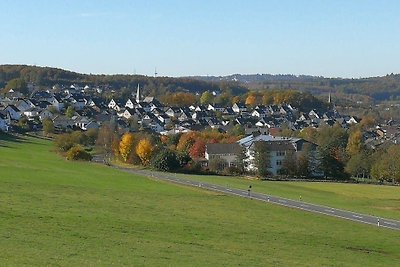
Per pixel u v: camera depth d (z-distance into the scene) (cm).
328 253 5278
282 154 14275
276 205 8394
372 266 4862
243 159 14038
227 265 4334
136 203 7600
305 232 6350
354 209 8562
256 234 5972
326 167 14175
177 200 8231
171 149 14588
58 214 6059
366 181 13825
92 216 6169
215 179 11894
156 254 4531
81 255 4269
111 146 15938
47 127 18988
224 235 5753
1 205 6275
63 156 14262
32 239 4700
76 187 8838
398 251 5738
